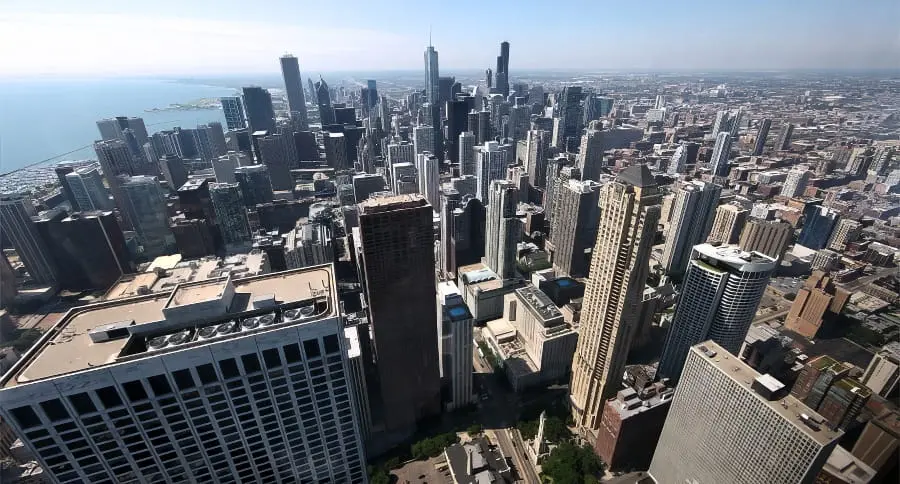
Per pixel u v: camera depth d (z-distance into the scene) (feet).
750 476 510.17
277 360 332.60
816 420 455.22
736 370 538.47
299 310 341.00
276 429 367.45
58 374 282.97
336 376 362.33
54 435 292.61
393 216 606.14
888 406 630.74
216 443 349.61
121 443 314.96
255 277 390.63
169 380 306.14
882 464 532.73
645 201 609.83
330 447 404.57
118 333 320.91
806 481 453.58
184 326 333.83
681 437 615.16
